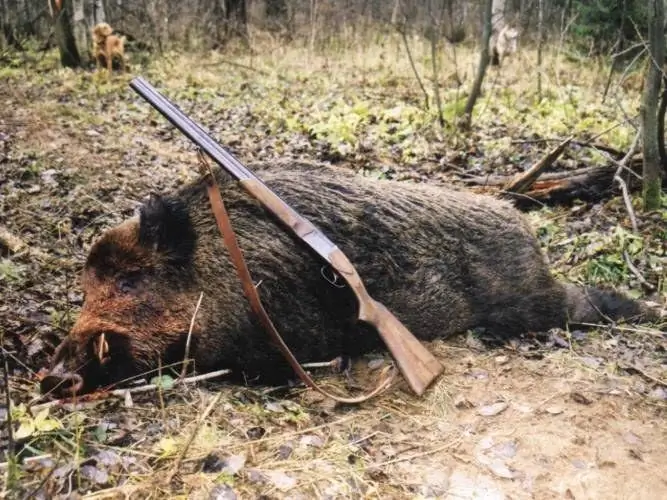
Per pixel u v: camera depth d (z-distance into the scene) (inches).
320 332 73.4
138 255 68.4
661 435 66.0
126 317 67.9
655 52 114.5
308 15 372.2
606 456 62.7
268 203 68.6
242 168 69.2
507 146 155.5
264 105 213.3
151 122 188.5
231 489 54.1
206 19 351.3
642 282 97.8
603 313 88.5
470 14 345.4
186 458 57.9
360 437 64.2
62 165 137.0
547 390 72.6
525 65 266.2
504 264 82.3
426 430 66.4
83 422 60.7
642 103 117.4
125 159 146.9
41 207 115.2
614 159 135.2
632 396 71.6
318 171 78.0
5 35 327.0
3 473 53.1
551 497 57.8
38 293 86.0
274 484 55.6
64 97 217.0
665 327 88.0
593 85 234.8
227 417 64.6
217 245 70.3
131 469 56.0
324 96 228.5
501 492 58.0
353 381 74.2
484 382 73.9
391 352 64.8
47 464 54.5
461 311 80.5
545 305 85.0
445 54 282.4
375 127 176.7
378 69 275.1
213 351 70.1
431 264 77.7
